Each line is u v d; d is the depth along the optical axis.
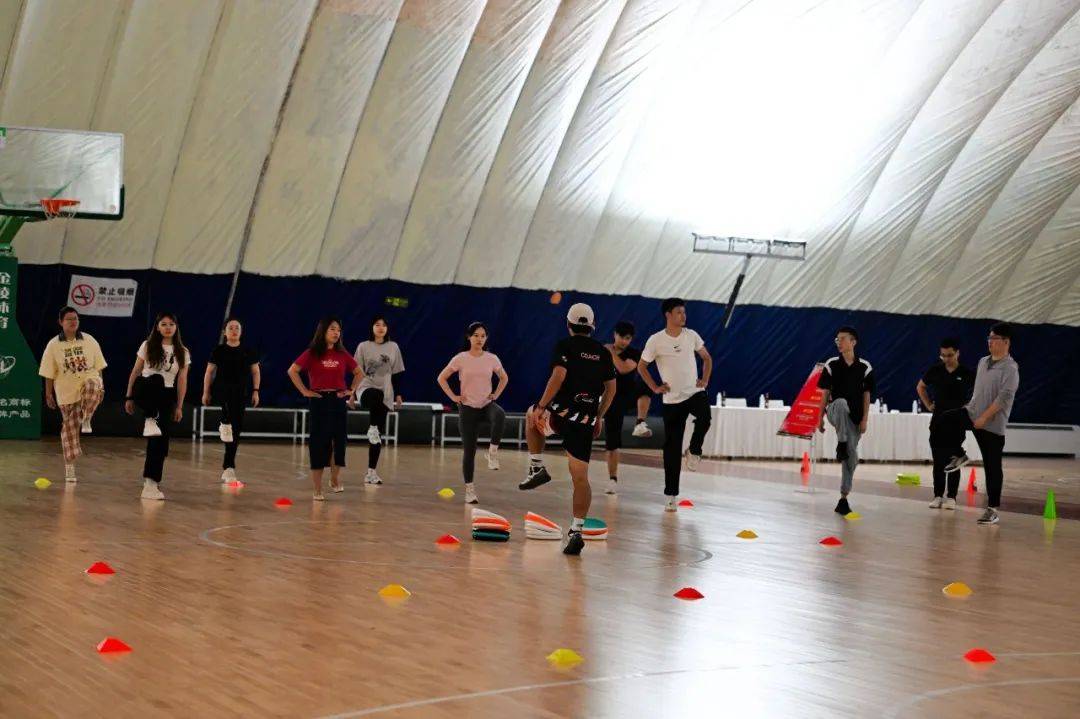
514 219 24.50
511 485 16.19
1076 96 27.05
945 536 12.54
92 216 19.52
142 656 5.98
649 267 26.48
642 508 13.97
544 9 21.89
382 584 8.29
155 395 12.68
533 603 7.75
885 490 18.38
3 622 6.70
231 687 5.43
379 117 22.23
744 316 27.78
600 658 6.25
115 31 19.56
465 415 13.62
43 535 10.04
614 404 15.48
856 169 26.55
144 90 20.28
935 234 28.52
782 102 25.23
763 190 26.39
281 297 23.11
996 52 25.47
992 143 27.28
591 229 25.38
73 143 19.44
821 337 28.66
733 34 23.77
